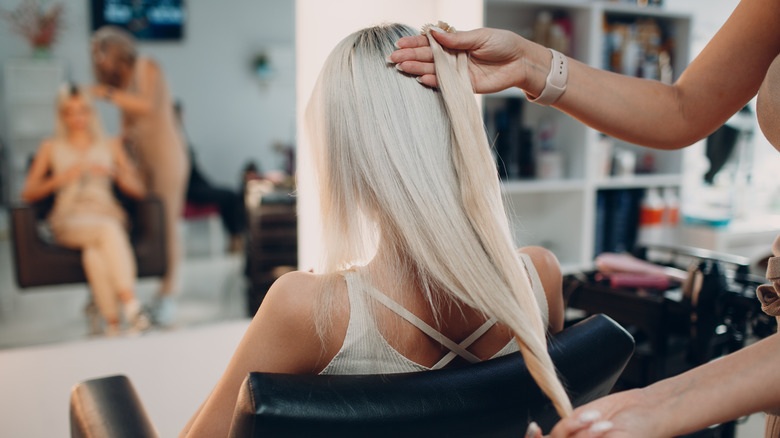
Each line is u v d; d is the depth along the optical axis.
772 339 0.47
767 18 0.76
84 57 5.04
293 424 0.52
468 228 0.64
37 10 4.84
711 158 2.78
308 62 1.85
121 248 3.13
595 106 0.82
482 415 0.59
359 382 0.58
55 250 3.02
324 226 0.71
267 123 6.01
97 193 3.18
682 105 0.84
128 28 5.13
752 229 2.72
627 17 2.49
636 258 1.61
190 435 0.68
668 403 0.45
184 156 3.82
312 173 0.74
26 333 3.09
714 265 1.19
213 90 5.75
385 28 0.71
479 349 0.71
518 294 0.62
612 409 0.45
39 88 4.97
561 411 0.55
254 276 3.39
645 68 2.46
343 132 0.68
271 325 0.63
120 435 0.83
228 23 5.70
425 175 0.65
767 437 0.70
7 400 1.92
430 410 0.57
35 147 5.11
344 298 0.64
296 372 0.66
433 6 1.93
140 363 2.21
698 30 3.23
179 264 3.73
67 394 1.97
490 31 0.74
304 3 1.82
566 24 2.33
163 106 3.70
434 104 0.68
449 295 0.67
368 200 0.67
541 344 0.59
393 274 0.66
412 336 0.66
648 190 2.52
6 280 3.94
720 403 0.45
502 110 2.41
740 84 0.80
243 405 0.53
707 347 1.18
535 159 2.43
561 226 2.47
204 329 2.55
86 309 3.18
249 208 3.66
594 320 0.74
